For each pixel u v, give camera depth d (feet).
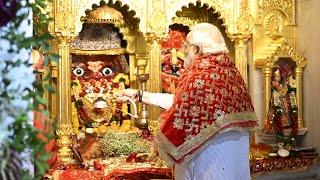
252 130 14.46
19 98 7.63
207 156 13.79
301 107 22.77
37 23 9.68
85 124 20.08
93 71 20.84
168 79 21.58
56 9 18.81
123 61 21.29
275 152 21.03
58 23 18.75
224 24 21.52
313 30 22.49
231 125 13.70
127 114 20.47
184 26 22.15
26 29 8.23
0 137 7.23
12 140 7.32
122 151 19.34
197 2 21.07
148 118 20.21
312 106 22.56
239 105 14.05
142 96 16.21
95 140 19.53
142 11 20.31
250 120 14.29
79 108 20.13
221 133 13.74
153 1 20.34
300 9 23.12
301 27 23.07
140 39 20.84
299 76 22.71
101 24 20.84
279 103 22.13
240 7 21.57
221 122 13.62
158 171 17.16
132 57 21.16
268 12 22.66
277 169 20.10
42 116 8.68
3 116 7.32
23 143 7.38
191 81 13.93
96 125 20.01
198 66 14.15
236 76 14.38
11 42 7.65
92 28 20.75
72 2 19.03
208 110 13.66
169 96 16.11
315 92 22.38
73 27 18.97
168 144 13.65
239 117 13.93
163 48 21.68
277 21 22.77
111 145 19.29
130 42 21.02
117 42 21.11
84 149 19.26
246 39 21.66
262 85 22.36
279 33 22.75
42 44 8.04
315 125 22.39
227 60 14.42
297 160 20.66
